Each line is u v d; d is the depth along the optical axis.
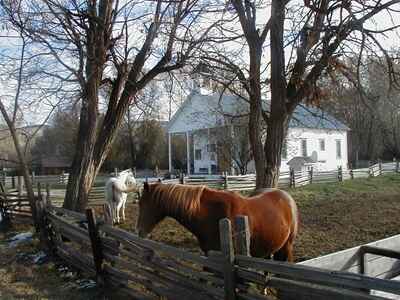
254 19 10.60
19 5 9.99
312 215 14.30
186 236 10.73
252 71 10.70
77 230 7.77
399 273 6.11
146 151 43.91
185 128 35.88
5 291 6.75
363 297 3.29
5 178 26.75
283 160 34.38
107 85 13.28
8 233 12.16
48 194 10.97
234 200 5.62
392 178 30.06
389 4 9.39
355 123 42.38
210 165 34.75
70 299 6.34
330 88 11.38
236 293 4.49
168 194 5.64
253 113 10.78
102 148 11.88
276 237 5.94
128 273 6.34
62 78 10.93
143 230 5.77
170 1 10.77
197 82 12.10
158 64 11.66
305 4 9.56
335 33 9.70
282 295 4.25
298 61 10.34
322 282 3.55
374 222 12.81
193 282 5.08
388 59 9.98
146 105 13.51
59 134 43.91
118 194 13.01
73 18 10.22
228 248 4.47
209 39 11.12
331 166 40.69
